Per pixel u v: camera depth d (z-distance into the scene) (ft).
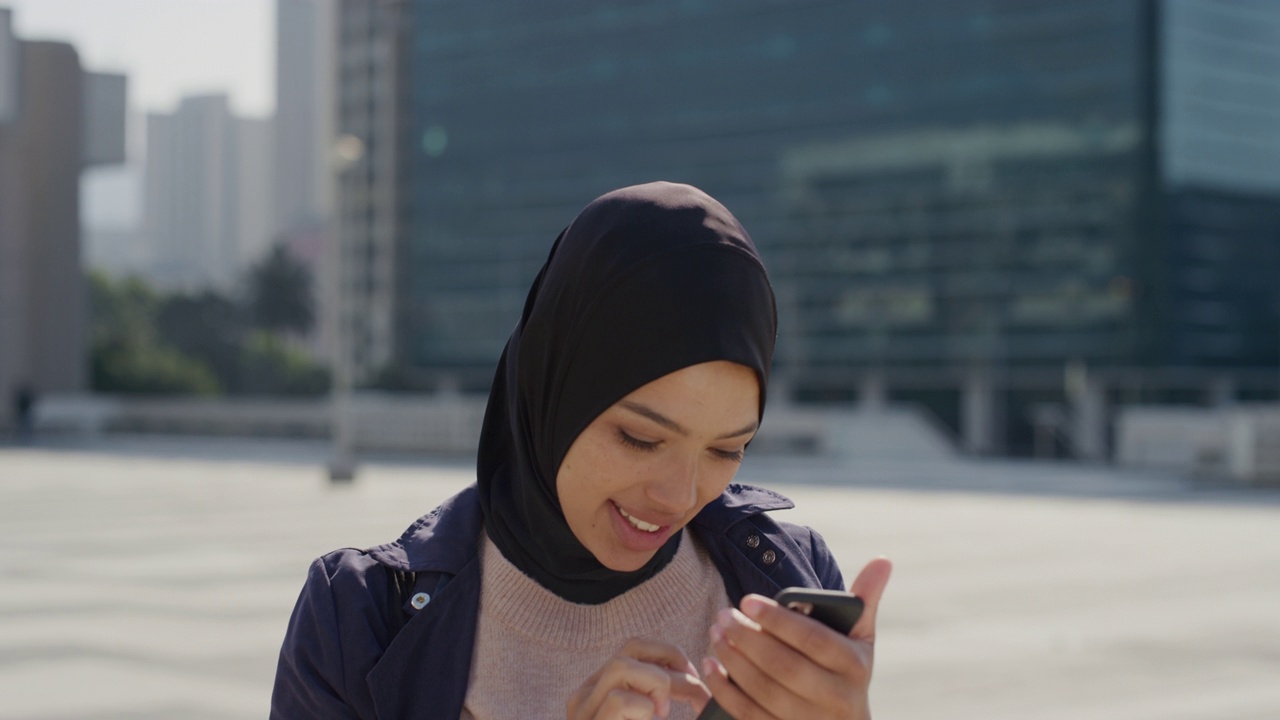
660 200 4.93
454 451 116.16
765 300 4.96
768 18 215.31
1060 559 42.86
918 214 200.64
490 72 251.60
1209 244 187.93
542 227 245.24
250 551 42.63
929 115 199.93
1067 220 188.34
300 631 5.67
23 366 161.58
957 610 32.04
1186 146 185.78
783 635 4.30
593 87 236.43
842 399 211.82
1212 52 189.57
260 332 339.57
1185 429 106.73
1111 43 184.96
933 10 199.72
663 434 4.81
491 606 5.64
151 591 33.86
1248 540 49.80
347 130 307.58
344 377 78.74
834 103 208.23
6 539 46.39
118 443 137.80
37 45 164.35
